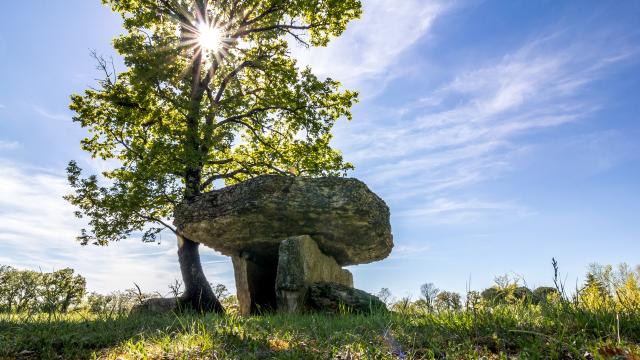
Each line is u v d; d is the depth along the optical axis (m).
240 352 4.09
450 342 3.79
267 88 17.70
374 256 13.52
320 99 17.41
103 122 16.11
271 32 18.53
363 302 10.42
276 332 5.00
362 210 11.77
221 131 17.39
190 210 12.85
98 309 8.16
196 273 14.83
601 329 3.72
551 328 3.94
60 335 5.30
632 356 2.96
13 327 5.89
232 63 19.00
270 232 12.18
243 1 17.95
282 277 11.11
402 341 4.08
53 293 8.18
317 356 3.81
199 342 4.33
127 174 14.74
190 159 14.59
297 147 18.12
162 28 17.61
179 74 16.25
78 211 14.60
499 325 4.13
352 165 18.11
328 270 12.59
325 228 12.01
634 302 4.23
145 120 16.36
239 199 11.97
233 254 13.28
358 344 3.99
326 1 17.59
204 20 17.27
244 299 12.80
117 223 14.30
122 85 16.11
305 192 11.75
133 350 4.28
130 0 16.89
